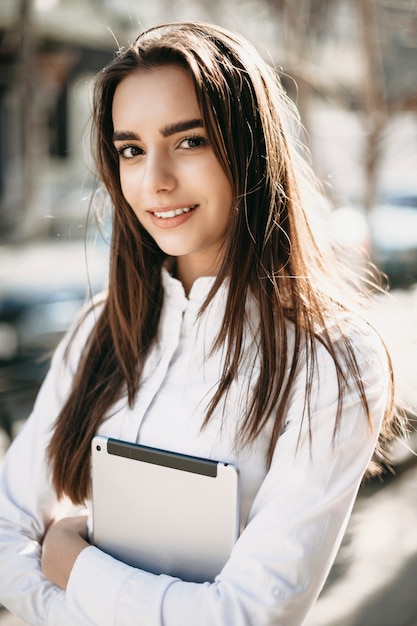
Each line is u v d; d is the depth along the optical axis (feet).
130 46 3.96
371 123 21.02
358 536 10.73
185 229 3.90
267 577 3.40
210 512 3.68
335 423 3.56
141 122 3.78
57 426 4.42
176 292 4.21
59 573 3.89
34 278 19.66
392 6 21.03
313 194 4.50
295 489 3.51
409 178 35.88
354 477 3.59
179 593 3.50
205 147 3.78
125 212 4.30
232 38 3.91
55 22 33.91
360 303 4.38
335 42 25.61
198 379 4.00
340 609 8.85
